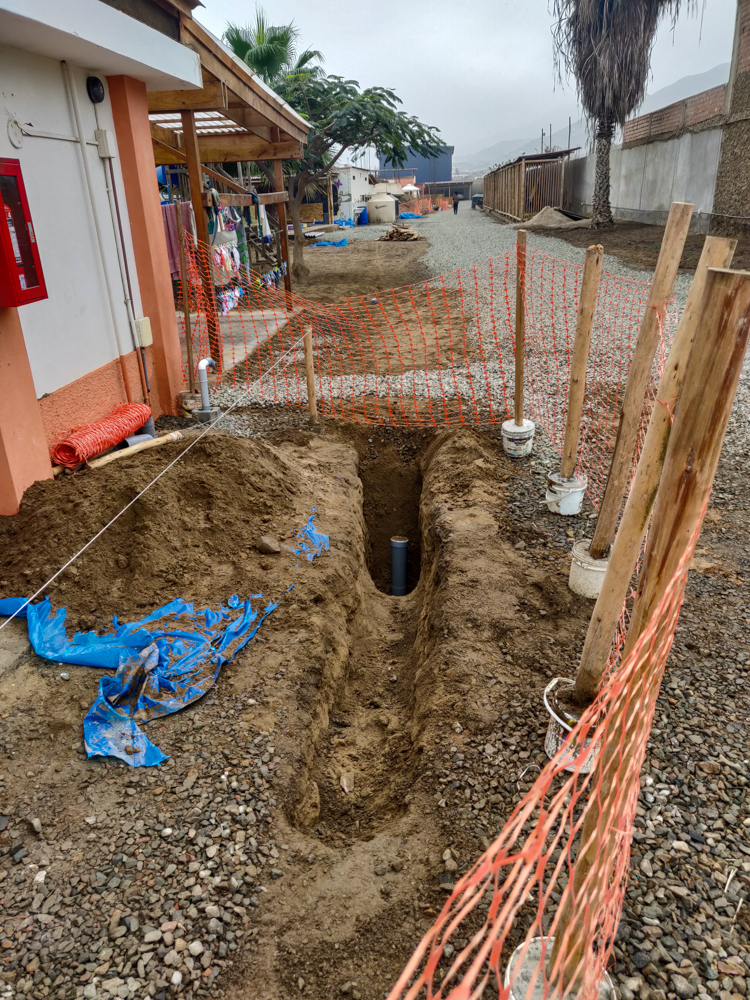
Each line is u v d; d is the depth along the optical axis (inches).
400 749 156.6
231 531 209.5
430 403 344.5
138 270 296.7
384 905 109.3
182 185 608.1
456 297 615.2
